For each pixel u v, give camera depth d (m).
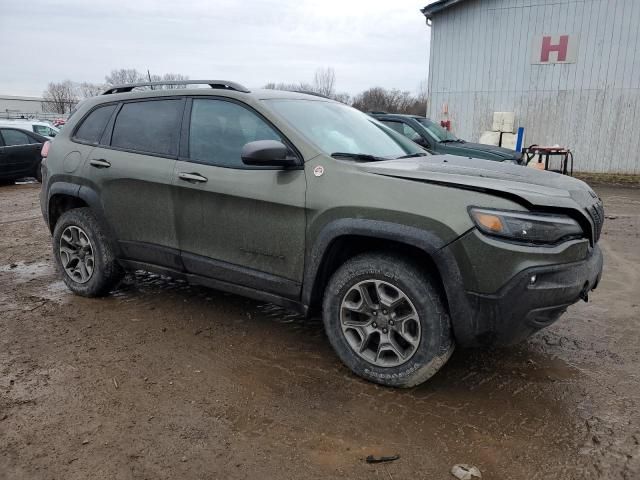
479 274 2.68
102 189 4.15
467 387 3.10
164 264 3.98
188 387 3.06
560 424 2.73
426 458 2.46
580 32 13.95
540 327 2.79
